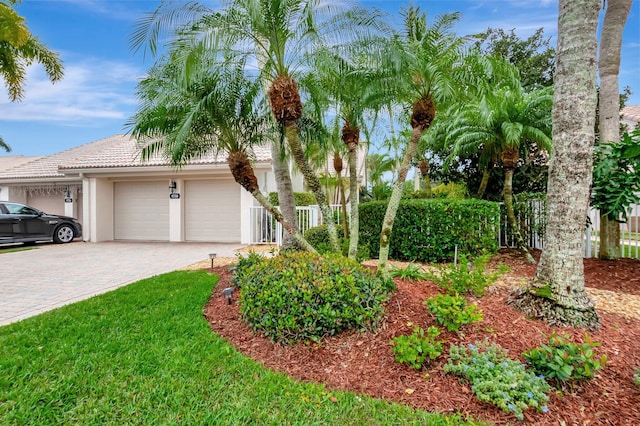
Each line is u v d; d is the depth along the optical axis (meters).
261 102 5.44
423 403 2.58
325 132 6.16
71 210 14.81
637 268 6.15
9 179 14.55
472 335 3.36
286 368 3.10
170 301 4.78
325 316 3.43
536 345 3.19
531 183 10.00
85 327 3.86
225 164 11.36
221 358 3.21
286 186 7.09
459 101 5.89
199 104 4.72
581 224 3.69
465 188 11.14
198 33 4.14
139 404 2.53
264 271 4.14
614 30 6.65
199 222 13.09
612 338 3.39
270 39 4.40
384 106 5.38
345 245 6.47
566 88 3.71
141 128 5.32
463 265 4.37
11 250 10.80
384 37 4.27
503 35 12.95
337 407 2.54
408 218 7.51
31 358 3.13
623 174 6.11
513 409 2.39
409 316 3.68
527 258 7.27
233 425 2.34
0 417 2.36
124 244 12.23
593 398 2.59
